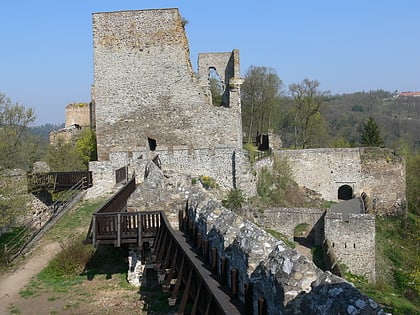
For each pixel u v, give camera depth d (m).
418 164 47.28
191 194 15.08
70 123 53.72
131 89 30.64
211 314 8.01
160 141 30.73
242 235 8.12
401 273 26.77
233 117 30.39
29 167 28.19
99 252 17.66
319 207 36.53
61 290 14.77
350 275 25.31
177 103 30.47
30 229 21.67
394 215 40.22
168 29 30.19
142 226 14.75
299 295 5.60
